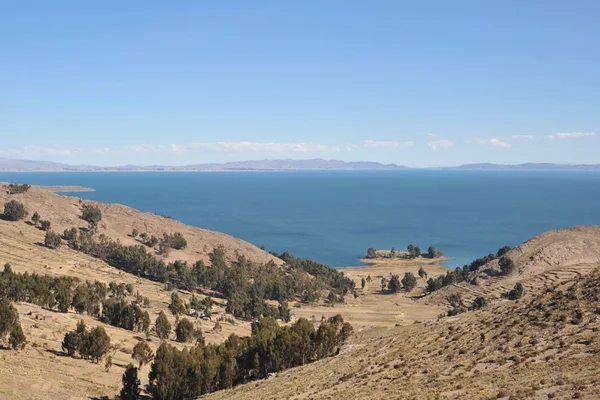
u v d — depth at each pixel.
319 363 58.69
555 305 46.34
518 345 40.81
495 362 38.38
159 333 94.69
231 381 62.97
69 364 68.56
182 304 124.62
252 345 66.44
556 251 151.75
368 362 50.44
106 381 65.31
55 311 98.38
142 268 159.25
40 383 57.12
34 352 69.25
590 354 34.31
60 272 134.00
